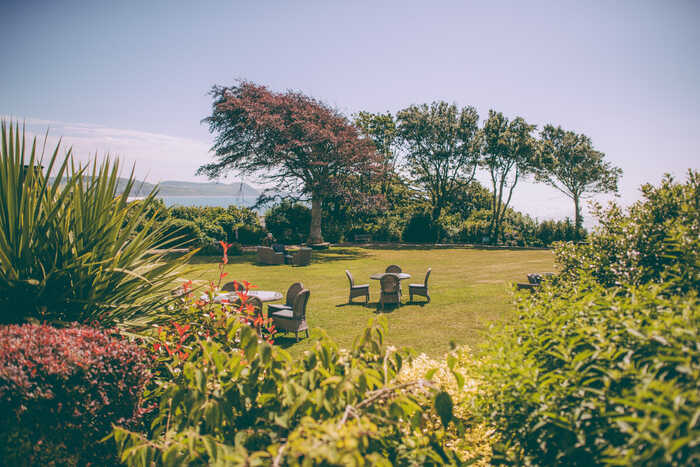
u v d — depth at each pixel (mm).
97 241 4129
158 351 3602
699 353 1791
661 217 4086
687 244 3113
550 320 2768
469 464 2529
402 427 2492
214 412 2131
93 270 3980
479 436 2928
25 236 3822
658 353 1969
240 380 2387
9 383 2494
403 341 7934
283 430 2262
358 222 37000
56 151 4117
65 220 4180
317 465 1715
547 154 41500
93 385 2791
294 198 32875
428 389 2215
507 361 2523
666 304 2318
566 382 2162
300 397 2006
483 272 18422
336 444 1590
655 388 1715
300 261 20578
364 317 9898
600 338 2184
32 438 2566
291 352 7410
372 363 2584
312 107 31312
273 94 31297
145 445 2168
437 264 21750
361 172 31844
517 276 16891
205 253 24344
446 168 40562
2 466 2430
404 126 39375
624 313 2453
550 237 33844
